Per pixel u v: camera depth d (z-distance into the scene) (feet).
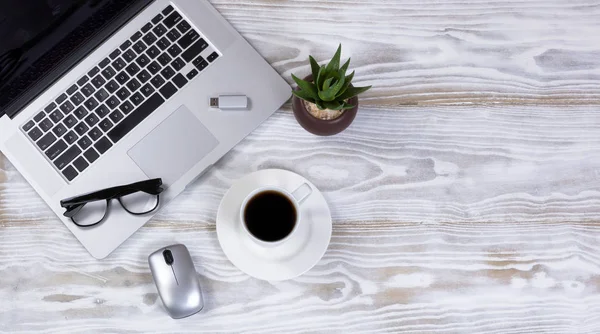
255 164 2.98
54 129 2.85
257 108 2.96
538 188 3.06
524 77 3.14
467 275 2.97
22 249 2.85
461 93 3.11
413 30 3.15
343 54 3.11
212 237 2.92
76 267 2.85
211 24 3.01
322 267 2.94
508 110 3.11
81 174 2.83
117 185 2.83
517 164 3.07
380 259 2.96
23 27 2.87
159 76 2.93
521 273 2.99
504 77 3.14
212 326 2.86
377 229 2.98
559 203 3.05
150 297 2.86
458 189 3.03
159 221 2.90
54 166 2.82
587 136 3.12
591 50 3.19
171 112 2.91
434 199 3.02
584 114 3.14
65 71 2.90
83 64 2.92
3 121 2.85
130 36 2.96
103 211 2.83
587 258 3.03
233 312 2.88
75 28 2.93
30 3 2.86
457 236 3.00
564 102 3.14
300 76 3.07
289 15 3.12
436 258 2.97
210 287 2.88
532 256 3.01
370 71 3.10
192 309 2.73
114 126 2.87
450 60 3.14
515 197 3.05
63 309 2.83
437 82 3.11
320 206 2.85
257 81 2.97
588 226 3.05
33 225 2.86
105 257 2.84
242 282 2.89
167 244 2.89
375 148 3.04
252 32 3.09
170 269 2.70
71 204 2.68
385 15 3.16
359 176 3.01
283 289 2.90
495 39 3.17
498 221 3.02
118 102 2.89
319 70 2.66
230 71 2.97
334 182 3.00
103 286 2.85
